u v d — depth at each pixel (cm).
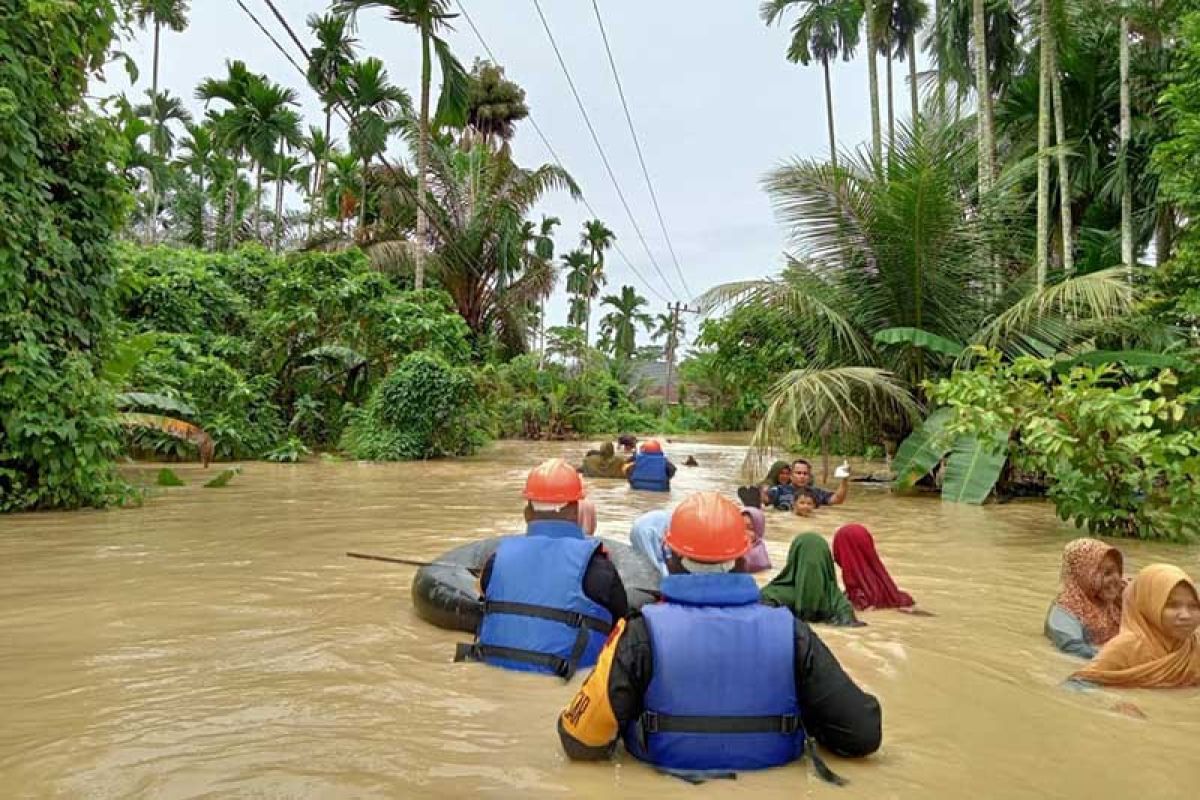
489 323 3206
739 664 280
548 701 351
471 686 369
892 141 1548
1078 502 931
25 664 400
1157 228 2300
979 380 991
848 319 1591
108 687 367
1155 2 2002
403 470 1680
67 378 924
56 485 934
